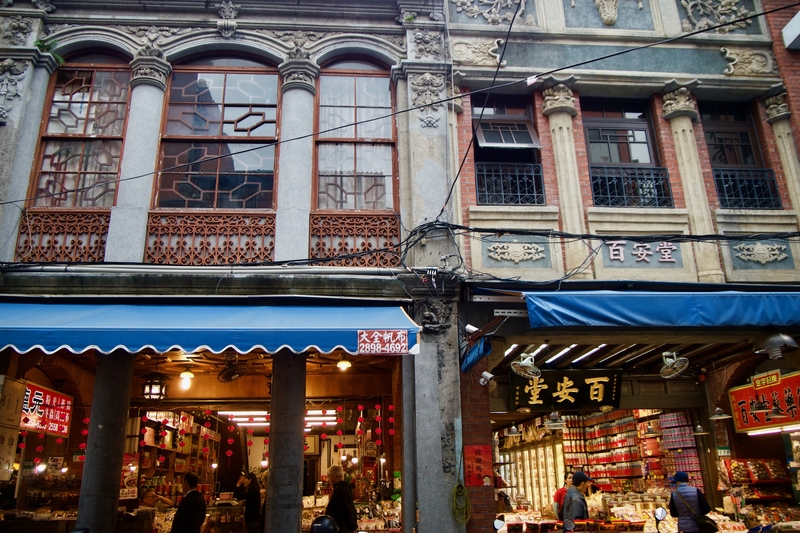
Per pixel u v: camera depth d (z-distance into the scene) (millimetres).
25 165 8305
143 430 11844
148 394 9484
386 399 12500
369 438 15219
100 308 7309
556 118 9109
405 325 6645
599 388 9656
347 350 6379
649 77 9344
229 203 8594
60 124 8789
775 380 9617
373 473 14531
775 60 9703
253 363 11164
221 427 19250
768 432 10320
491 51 9289
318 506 12008
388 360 11148
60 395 9750
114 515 7621
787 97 9477
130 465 11539
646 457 13023
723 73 9578
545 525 10305
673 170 9094
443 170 8594
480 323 7973
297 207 8383
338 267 7992
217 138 8859
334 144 9000
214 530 11484
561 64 9383
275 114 9094
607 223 8617
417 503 7207
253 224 8344
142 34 9117
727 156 9508
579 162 8977
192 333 6293
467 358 7277
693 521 7484
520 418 16859
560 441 15648
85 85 9008
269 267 7953
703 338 8273
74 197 8430
